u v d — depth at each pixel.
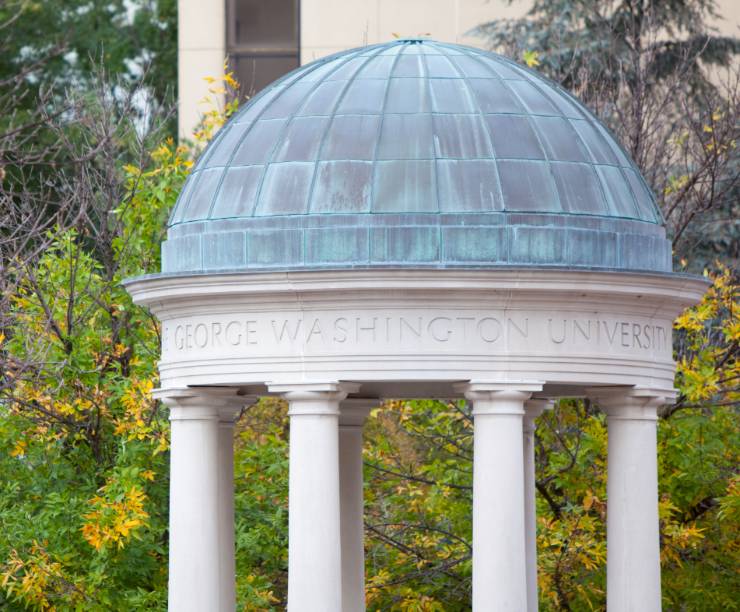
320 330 32.47
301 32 66.94
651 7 60.75
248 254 33.41
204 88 68.38
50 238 48.81
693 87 62.84
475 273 31.70
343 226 32.78
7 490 47.50
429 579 51.44
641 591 34.34
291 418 32.81
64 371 47.38
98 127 56.28
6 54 81.38
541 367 32.47
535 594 40.69
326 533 32.53
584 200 33.69
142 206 49.38
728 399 51.06
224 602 38.56
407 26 66.44
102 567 44.97
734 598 51.28
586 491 49.31
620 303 33.28
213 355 33.47
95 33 85.38
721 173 54.50
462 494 52.56
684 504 50.69
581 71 58.12
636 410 34.38
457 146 33.47
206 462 34.94
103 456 49.59
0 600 46.72
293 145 34.09
